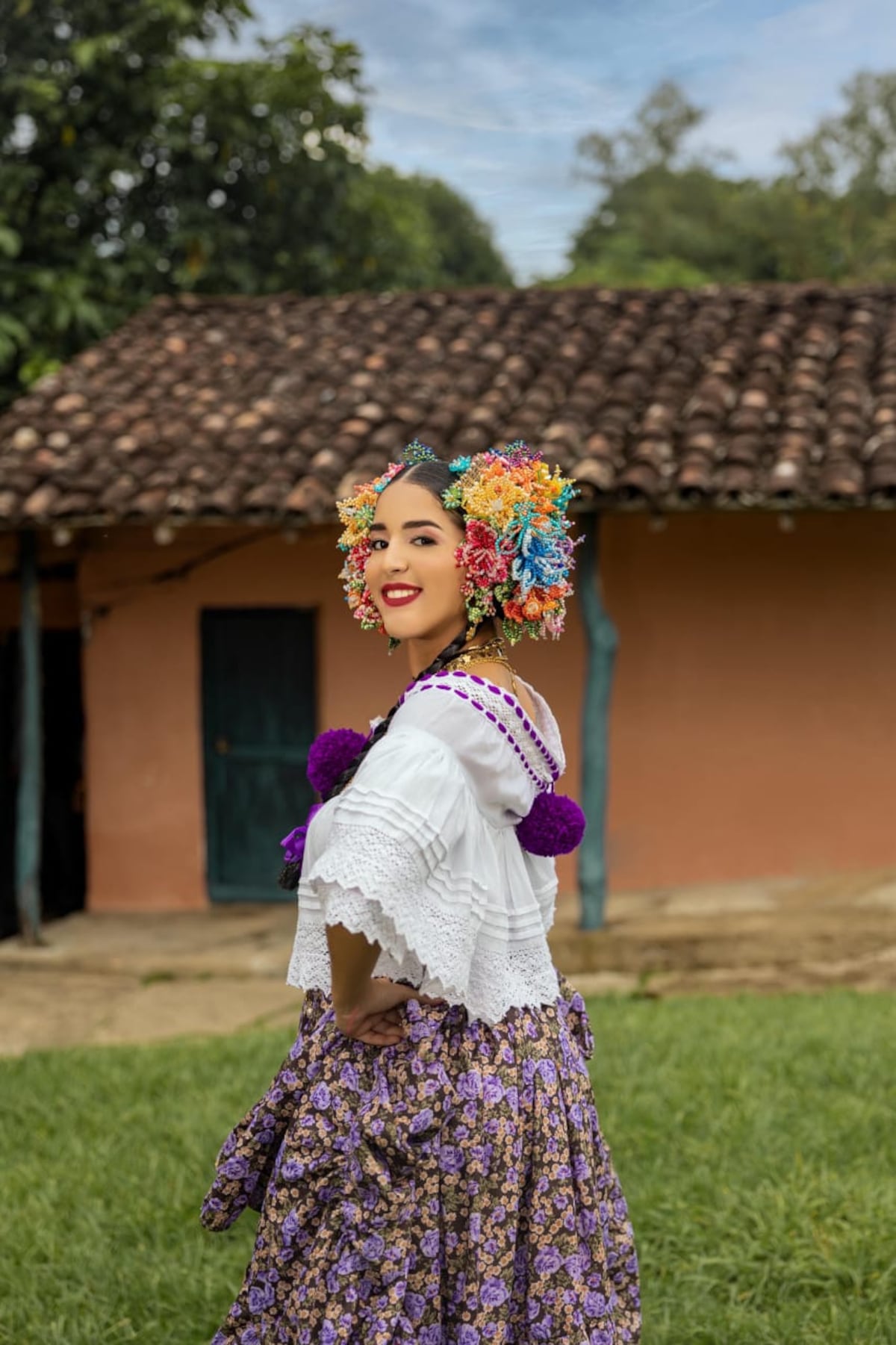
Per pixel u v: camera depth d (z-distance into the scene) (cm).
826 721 862
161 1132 457
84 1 1188
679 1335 309
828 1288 328
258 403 852
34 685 821
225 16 1233
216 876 913
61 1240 373
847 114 3002
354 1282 195
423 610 211
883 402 775
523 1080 204
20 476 793
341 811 191
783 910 779
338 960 188
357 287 1344
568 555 215
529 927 212
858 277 2695
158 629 902
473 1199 197
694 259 2889
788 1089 467
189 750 904
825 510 827
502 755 203
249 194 1274
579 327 901
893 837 859
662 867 873
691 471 709
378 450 780
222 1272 352
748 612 863
